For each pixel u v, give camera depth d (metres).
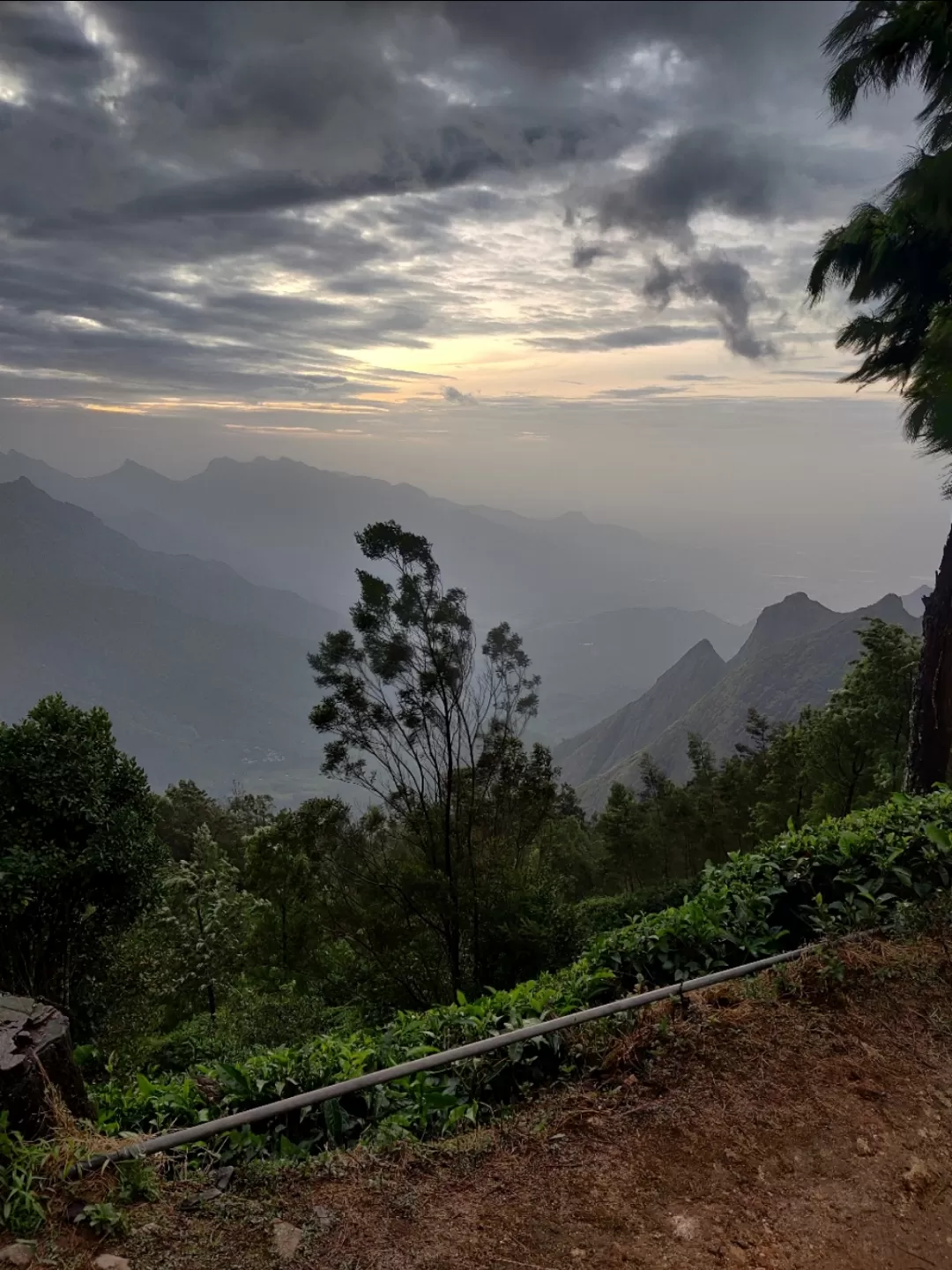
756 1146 3.15
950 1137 3.25
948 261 7.56
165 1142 2.84
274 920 18.23
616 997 4.35
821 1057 3.74
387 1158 3.06
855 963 4.48
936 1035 3.95
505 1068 3.69
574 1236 2.67
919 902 5.20
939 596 9.31
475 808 13.75
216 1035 16.38
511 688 14.29
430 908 12.74
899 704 22.78
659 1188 2.91
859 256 7.97
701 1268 2.55
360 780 13.27
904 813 5.96
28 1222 2.52
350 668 12.84
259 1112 3.02
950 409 6.06
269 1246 2.57
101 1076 7.86
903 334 8.65
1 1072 2.92
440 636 12.78
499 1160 3.07
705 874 5.70
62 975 12.98
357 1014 14.12
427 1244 2.62
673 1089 3.49
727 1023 3.96
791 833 5.84
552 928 12.78
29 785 11.94
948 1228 2.80
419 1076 3.62
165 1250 2.52
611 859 35.66
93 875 12.52
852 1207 2.86
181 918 19.81
